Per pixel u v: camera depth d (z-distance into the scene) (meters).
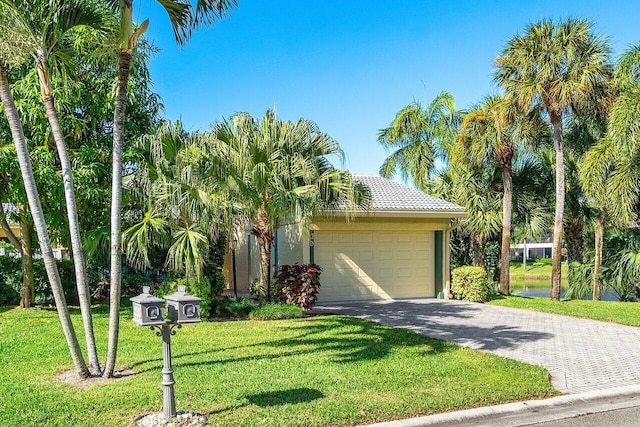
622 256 17.23
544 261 48.56
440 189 23.61
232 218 10.95
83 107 11.69
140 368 6.98
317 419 5.10
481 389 6.14
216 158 10.58
